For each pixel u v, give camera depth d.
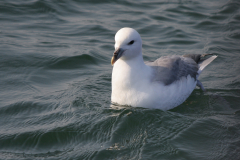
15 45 14.72
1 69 12.66
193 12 20.28
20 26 17.06
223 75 13.65
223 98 11.64
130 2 21.64
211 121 9.73
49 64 13.48
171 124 9.46
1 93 11.07
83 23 18.11
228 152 8.21
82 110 10.12
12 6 18.94
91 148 8.28
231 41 16.86
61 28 17.38
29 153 8.15
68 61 13.83
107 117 9.65
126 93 10.04
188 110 10.64
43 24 17.66
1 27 16.62
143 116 9.70
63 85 12.05
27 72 12.70
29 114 9.88
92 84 12.23
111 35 16.92
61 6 19.86
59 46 15.16
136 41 9.44
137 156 7.96
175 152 8.13
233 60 14.92
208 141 8.67
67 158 7.89
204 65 12.53
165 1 22.19
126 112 9.84
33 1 19.67
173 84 10.44
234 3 21.48
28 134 8.80
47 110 10.12
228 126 9.45
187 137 8.84
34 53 14.08
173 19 19.42
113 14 19.66
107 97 11.29
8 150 8.26
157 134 8.96
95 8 20.39
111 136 8.81
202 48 15.88
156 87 9.96
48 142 8.58
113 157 7.93
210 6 21.47
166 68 10.59
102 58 14.56
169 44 16.30
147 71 10.01
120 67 9.87
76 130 9.01
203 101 11.40
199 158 7.94
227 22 19.06
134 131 9.10
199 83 12.39
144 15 19.75
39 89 11.57
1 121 9.49
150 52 15.26
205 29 18.31
